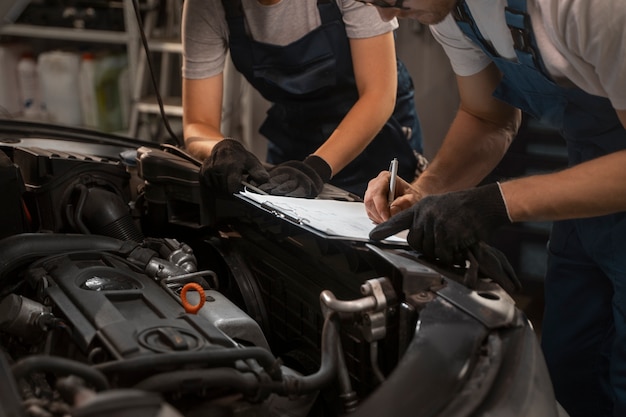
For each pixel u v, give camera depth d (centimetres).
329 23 175
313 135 194
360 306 103
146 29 346
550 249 173
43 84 372
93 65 364
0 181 136
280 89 186
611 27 108
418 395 92
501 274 114
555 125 153
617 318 151
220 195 148
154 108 353
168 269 126
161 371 93
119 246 134
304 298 126
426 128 346
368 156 194
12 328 108
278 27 176
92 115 370
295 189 147
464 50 150
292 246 133
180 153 164
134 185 175
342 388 103
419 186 156
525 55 128
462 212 114
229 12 177
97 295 111
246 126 352
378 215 135
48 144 181
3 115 348
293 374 106
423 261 116
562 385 178
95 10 362
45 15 366
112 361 92
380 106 169
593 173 115
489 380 93
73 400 80
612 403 174
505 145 167
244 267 141
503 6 122
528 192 116
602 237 151
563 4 111
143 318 106
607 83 115
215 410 96
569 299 170
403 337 107
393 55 174
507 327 103
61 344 108
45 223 154
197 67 182
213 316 114
